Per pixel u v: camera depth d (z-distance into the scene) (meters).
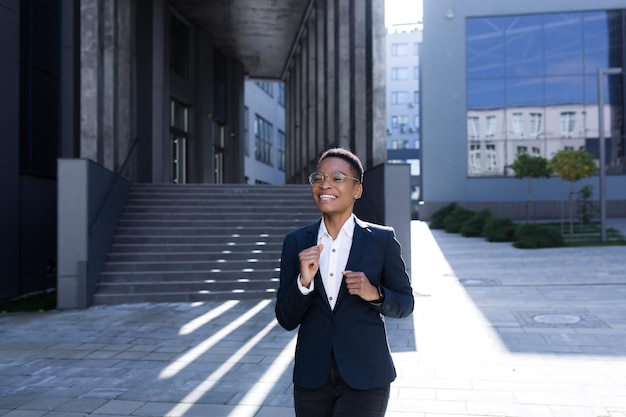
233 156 28.33
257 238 13.41
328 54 19.11
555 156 21.75
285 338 7.96
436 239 23.08
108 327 8.91
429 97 30.95
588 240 20.36
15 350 7.42
